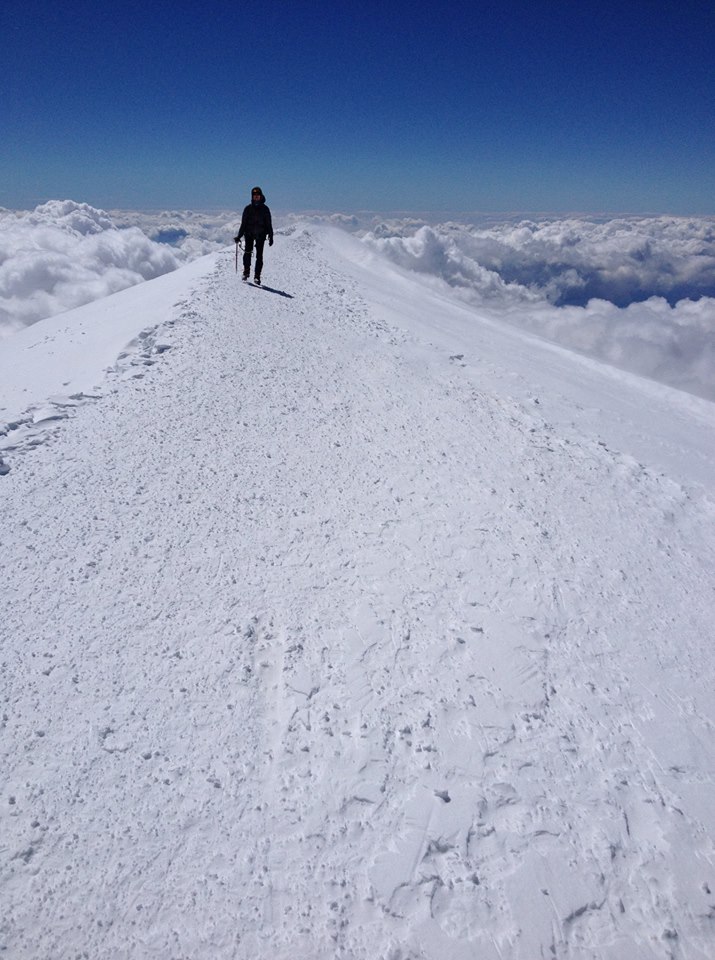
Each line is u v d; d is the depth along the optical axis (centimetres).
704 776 492
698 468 1203
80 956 336
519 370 1543
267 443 891
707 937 384
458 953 356
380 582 645
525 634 604
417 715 501
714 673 615
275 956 346
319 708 497
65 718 462
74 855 379
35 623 539
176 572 621
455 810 433
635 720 534
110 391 986
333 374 1179
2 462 763
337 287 1967
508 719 511
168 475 779
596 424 1284
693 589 756
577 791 460
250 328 1316
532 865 405
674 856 424
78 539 646
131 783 425
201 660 527
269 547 677
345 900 375
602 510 891
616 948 371
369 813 425
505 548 734
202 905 364
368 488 820
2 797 404
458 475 891
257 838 402
